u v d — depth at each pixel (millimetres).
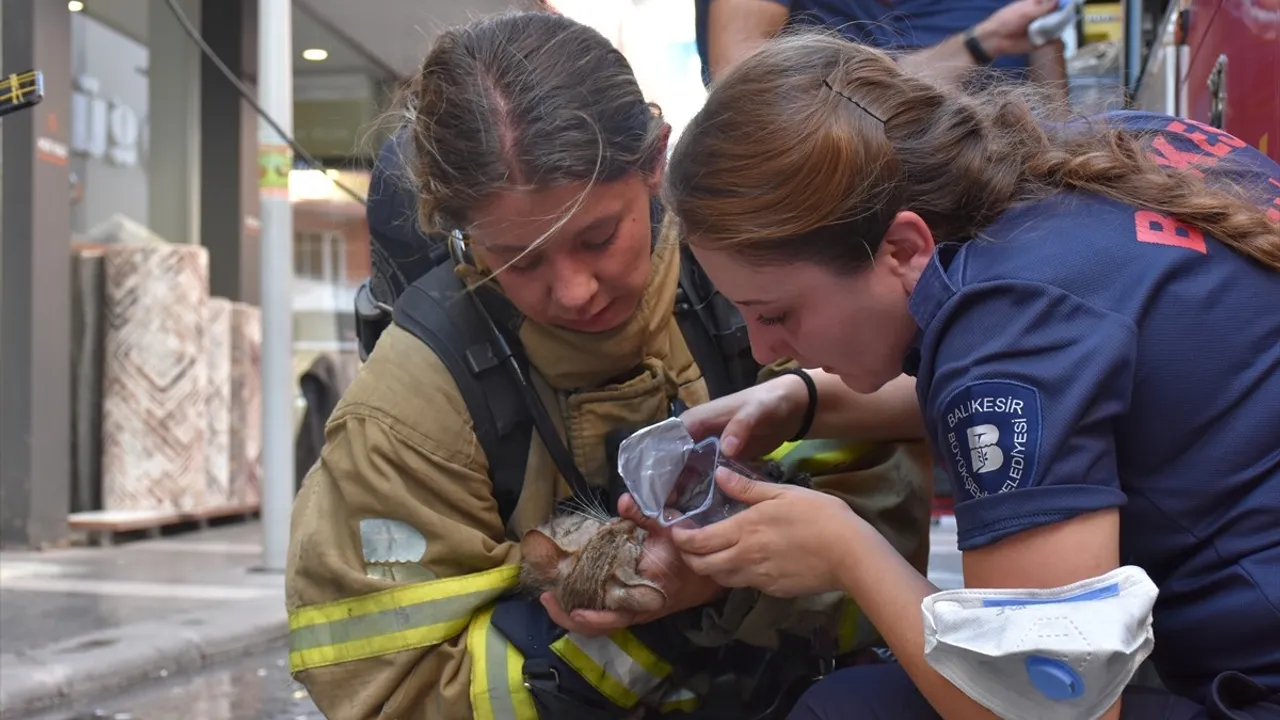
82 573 5953
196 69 9055
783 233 1531
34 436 6906
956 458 1425
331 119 9156
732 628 1954
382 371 1986
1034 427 1364
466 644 1901
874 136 1550
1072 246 1476
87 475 7637
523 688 1865
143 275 7461
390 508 1907
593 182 1776
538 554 1868
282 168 5801
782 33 2230
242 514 8469
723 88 1613
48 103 7008
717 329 2211
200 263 7715
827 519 1631
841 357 1648
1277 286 1516
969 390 1406
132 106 8688
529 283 1891
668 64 3328
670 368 2158
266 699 3783
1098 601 1311
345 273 9648
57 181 7098
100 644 4180
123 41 8555
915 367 1639
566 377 2037
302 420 7547
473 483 1961
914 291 1528
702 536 1688
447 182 1819
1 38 6938
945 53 2844
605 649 1896
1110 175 1569
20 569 6117
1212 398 1460
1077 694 1307
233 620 4648
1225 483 1464
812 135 1530
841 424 2123
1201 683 1533
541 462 2037
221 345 8031
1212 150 1711
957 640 1362
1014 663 1327
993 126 1647
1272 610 1435
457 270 1999
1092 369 1375
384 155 2355
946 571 4520
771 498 1681
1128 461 1487
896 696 1656
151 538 7457
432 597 1884
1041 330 1406
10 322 6941
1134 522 1510
